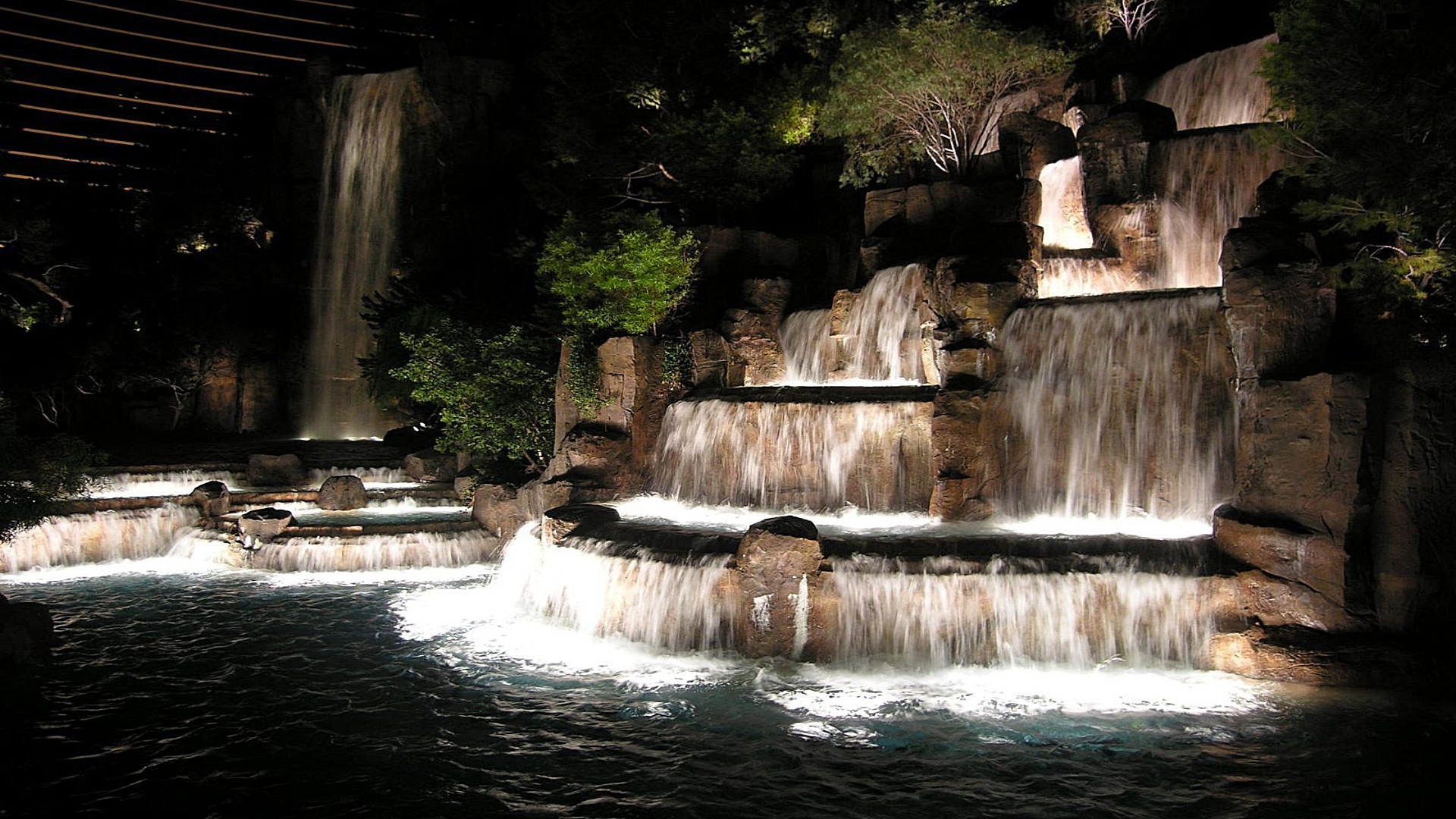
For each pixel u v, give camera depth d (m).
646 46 31.47
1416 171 13.00
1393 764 10.03
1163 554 13.17
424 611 16.56
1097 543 13.59
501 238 37.50
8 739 11.13
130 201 38.75
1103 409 16.09
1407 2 12.95
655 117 31.05
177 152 40.81
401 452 30.03
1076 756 10.30
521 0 44.00
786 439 18.39
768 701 11.95
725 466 19.03
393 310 35.09
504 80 41.53
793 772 10.05
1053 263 20.39
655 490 20.08
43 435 32.50
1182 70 26.45
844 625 13.18
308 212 42.31
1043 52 26.67
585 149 30.94
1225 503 14.02
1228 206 20.39
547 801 9.55
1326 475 12.66
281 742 11.01
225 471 25.62
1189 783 9.66
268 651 14.37
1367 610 12.48
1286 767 9.99
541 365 24.09
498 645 14.53
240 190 40.78
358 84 42.00
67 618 16.25
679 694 12.27
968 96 26.78
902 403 17.34
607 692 12.42
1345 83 13.28
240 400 38.06
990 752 10.41
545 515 16.72
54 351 32.97
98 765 10.44
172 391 36.75
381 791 9.81
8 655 13.77
